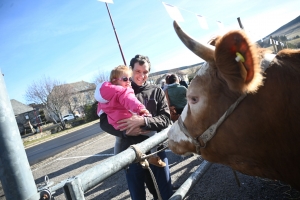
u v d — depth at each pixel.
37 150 16.27
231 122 1.39
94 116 36.25
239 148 1.43
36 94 41.16
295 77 1.29
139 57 2.41
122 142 2.23
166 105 2.39
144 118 2.01
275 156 1.37
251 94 1.32
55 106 41.38
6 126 1.00
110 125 2.23
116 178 5.03
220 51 1.19
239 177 3.60
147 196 3.70
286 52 1.40
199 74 1.51
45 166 8.19
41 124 50.59
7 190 1.00
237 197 3.06
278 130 1.31
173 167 4.73
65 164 7.48
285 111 1.29
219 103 1.42
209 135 1.50
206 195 3.31
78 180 1.05
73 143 14.06
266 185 3.15
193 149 1.68
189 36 1.36
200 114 1.51
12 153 1.00
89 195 4.46
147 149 1.73
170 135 1.84
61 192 4.75
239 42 1.15
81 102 51.84
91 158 7.24
